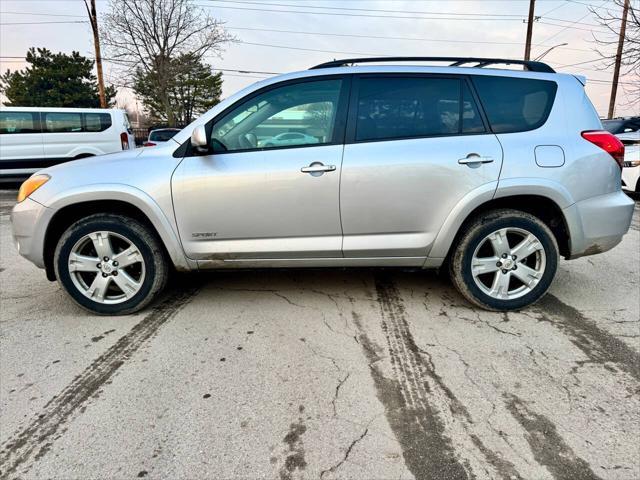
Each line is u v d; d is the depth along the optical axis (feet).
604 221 9.84
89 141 34.45
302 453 6.03
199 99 150.71
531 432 6.39
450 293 11.56
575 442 6.18
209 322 9.99
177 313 10.49
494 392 7.33
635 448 6.06
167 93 107.55
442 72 9.92
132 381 7.70
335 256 10.03
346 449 6.09
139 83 107.55
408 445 6.16
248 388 7.48
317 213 9.64
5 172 32.86
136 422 6.65
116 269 10.11
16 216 9.92
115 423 6.64
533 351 8.61
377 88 9.81
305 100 9.80
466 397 7.21
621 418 6.66
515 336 9.21
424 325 9.75
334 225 9.74
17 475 5.68
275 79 9.87
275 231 9.80
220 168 9.55
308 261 10.11
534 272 10.11
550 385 7.51
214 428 6.52
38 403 7.13
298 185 9.48
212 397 7.25
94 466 5.82
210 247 9.93
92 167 9.90
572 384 7.53
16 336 9.42
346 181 9.47
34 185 9.96
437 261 10.12
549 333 9.34
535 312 10.37
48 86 128.06
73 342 9.12
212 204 9.61
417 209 9.62
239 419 6.71
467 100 9.82
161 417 6.76
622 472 5.65
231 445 6.18
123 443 6.22
